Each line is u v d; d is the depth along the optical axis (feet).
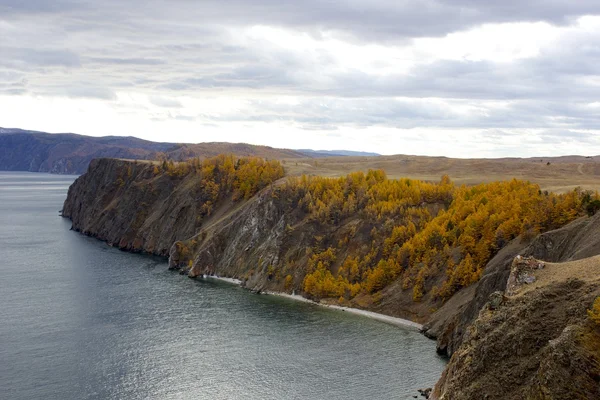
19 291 463.01
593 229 285.02
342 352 326.85
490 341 193.36
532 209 385.09
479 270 376.48
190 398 265.54
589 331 164.14
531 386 169.27
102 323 378.94
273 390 274.36
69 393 268.21
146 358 315.17
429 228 445.37
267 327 376.48
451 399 196.24
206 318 396.57
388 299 417.28
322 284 452.35
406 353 324.60
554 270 212.43
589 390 155.22
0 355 314.55
